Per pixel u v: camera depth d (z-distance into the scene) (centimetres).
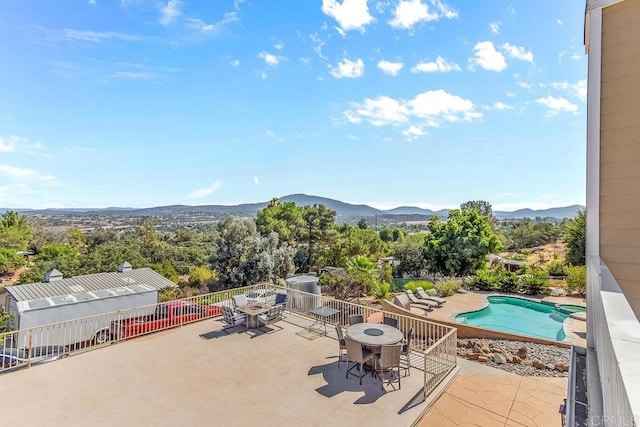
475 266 2252
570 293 1686
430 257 2377
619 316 192
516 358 831
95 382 686
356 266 1725
